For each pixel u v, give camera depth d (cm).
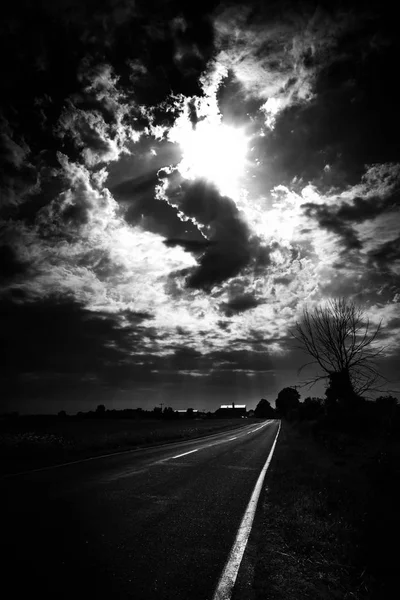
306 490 837
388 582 392
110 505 649
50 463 1142
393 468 1033
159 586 360
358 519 607
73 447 1506
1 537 456
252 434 3428
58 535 477
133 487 819
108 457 1362
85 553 426
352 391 2258
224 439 2695
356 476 1033
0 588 329
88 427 4656
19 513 566
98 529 514
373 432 2078
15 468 1023
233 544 494
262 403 17550
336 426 2316
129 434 2506
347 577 409
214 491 830
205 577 388
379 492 824
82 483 837
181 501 715
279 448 2023
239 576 397
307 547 493
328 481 945
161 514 613
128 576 376
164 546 468
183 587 362
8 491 722
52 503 638
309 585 383
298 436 3017
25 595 320
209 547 477
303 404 4519
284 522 600
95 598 325
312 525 579
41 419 7638
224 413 17150
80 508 617
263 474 1110
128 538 486
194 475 1037
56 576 362
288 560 450
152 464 1220
